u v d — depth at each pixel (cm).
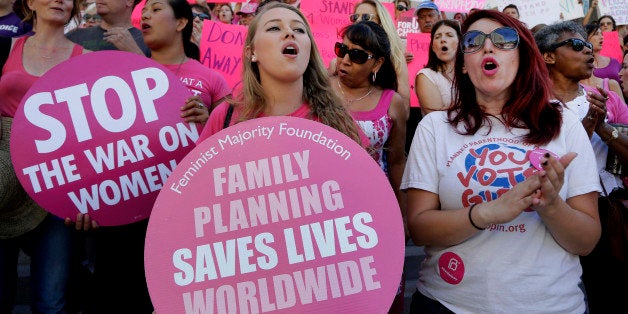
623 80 412
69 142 215
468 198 187
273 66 182
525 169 183
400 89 362
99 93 219
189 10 296
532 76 191
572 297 186
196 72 288
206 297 160
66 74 216
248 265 163
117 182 219
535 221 184
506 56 188
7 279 262
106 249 264
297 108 193
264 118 171
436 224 185
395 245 164
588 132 261
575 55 280
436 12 480
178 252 162
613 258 238
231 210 165
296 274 162
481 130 194
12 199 242
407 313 364
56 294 265
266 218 165
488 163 186
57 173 214
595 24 491
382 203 166
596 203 189
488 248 184
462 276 186
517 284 180
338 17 434
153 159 223
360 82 279
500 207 170
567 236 178
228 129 169
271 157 168
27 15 333
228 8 493
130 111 221
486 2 535
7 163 239
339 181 167
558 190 165
